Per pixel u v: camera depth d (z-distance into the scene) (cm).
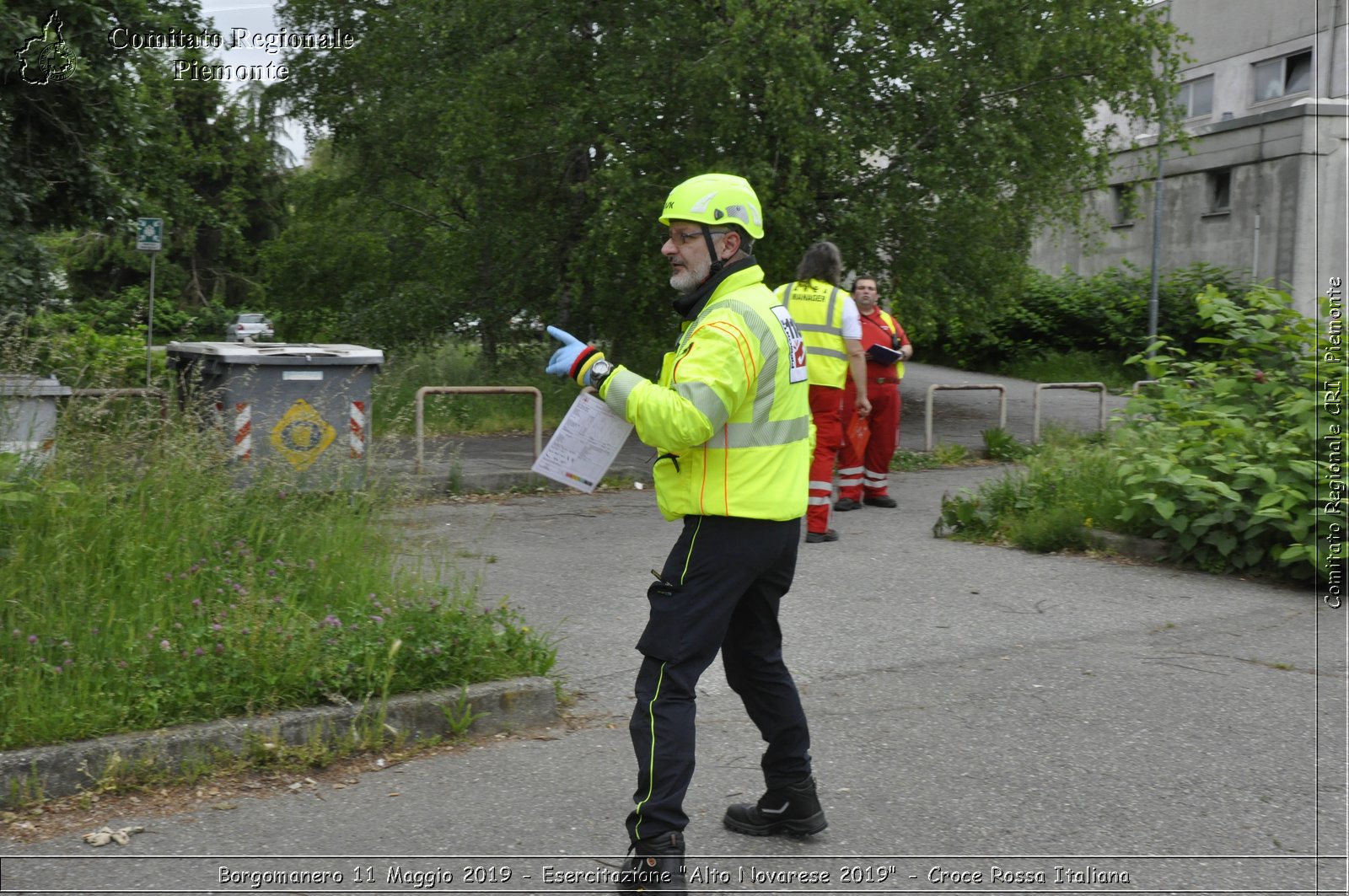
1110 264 3139
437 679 491
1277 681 565
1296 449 771
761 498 353
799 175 1564
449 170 1947
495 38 1725
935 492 1191
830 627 660
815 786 398
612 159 1603
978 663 593
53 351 704
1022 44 1562
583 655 598
